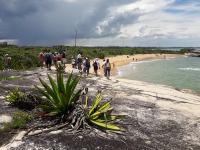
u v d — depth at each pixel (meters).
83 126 9.51
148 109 13.17
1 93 14.16
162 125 10.92
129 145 8.65
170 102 15.38
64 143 8.40
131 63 67.06
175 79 34.03
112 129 9.71
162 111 13.05
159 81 31.66
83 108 10.04
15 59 30.84
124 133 9.59
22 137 8.68
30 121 10.13
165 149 8.68
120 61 68.62
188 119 12.05
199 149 8.97
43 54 29.91
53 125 9.73
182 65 64.88
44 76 21.70
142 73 41.47
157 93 17.77
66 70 28.22
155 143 9.06
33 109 11.41
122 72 42.03
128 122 10.81
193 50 148.00
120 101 14.43
